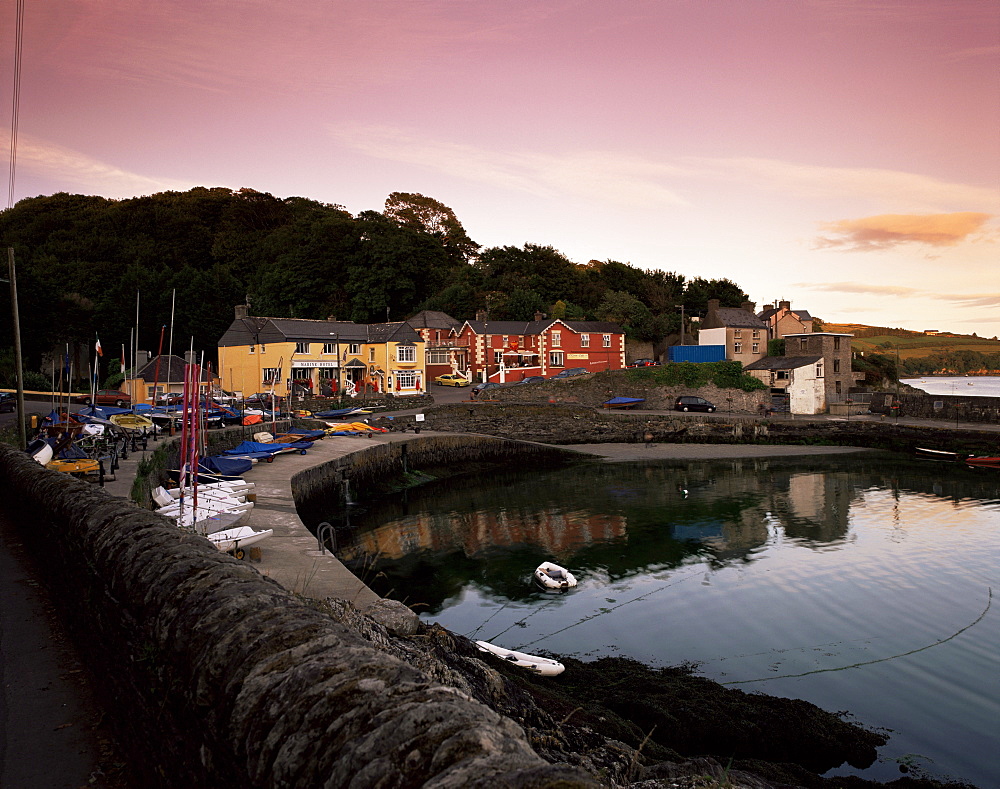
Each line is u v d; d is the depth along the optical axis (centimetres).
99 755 515
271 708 305
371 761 245
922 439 5703
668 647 1869
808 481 4538
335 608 1038
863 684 1638
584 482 4712
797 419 6488
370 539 3184
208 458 3150
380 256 9738
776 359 7662
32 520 1083
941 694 1584
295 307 10025
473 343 8494
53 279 9050
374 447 4403
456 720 256
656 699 1430
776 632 1967
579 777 210
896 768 1277
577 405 6775
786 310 8981
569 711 1184
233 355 7675
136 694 482
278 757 278
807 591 2323
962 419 6141
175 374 6316
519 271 10775
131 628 503
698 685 1585
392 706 276
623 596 2303
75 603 732
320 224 10375
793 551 2836
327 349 7469
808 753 1296
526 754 242
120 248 10819
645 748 1129
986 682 1644
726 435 6381
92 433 3088
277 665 337
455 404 6481
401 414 6144
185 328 9056
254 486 2808
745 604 2205
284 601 431
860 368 8300
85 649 680
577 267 13075
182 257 11169
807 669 1722
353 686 298
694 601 2238
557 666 1584
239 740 308
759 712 1397
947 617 2070
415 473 4850
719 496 4053
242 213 12769
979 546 2877
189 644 393
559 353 8656
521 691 1177
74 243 10762
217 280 9906
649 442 6412
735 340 8275
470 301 9931
